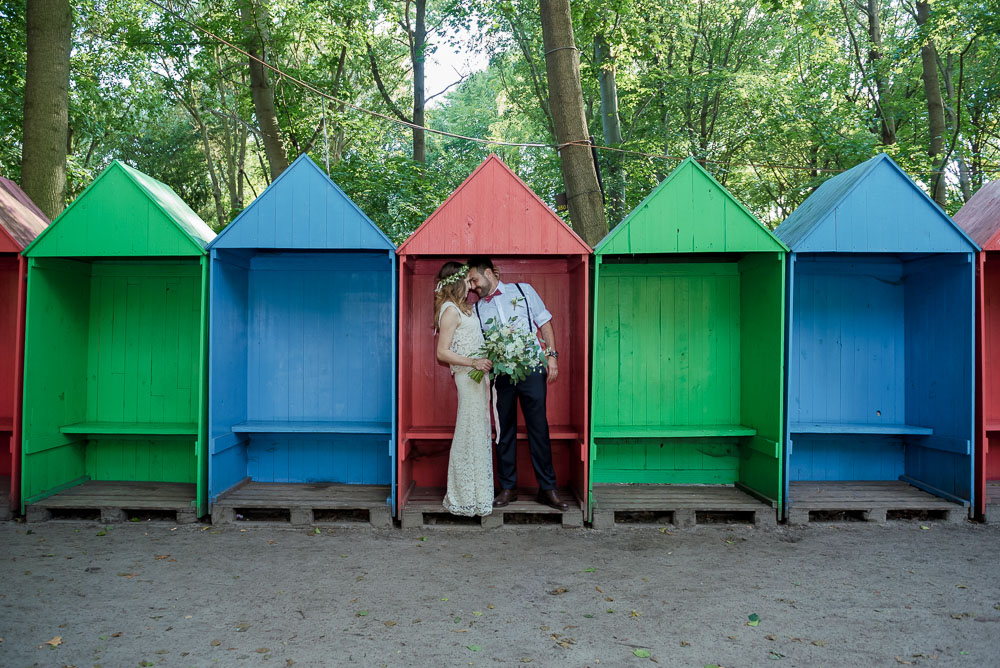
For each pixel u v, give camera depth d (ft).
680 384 17.65
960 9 39.93
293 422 17.37
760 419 16.25
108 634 9.52
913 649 9.16
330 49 46.39
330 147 58.34
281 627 9.82
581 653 9.04
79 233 14.85
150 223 14.79
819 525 15.17
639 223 14.76
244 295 17.30
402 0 52.80
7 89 37.73
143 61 52.16
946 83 46.52
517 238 14.76
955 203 44.37
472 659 8.86
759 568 12.48
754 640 9.44
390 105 53.06
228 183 74.08
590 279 16.21
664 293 17.69
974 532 14.66
